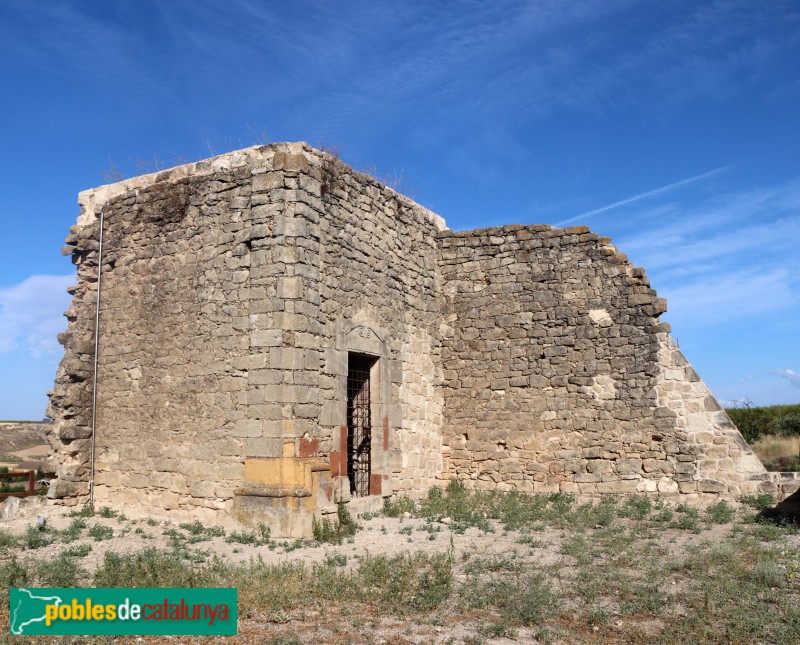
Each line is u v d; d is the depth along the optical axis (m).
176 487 11.55
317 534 10.22
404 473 13.95
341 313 12.02
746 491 13.42
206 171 12.16
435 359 15.57
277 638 5.91
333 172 12.07
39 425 56.31
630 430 14.22
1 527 11.53
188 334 11.77
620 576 7.93
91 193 14.02
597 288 14.80
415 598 6.96
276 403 10.51
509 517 12.05
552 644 5.87
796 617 6.32
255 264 11.05
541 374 14.98
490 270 15.68
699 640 5.84
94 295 13.52
